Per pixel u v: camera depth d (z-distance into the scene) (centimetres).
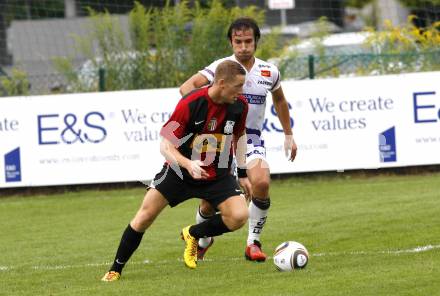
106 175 4069
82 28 5931
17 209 3791
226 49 4481
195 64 4444
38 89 4528
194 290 1952
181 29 4500
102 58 4503
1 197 4206
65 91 4503
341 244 2564
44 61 5812
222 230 2134
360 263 2203
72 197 4072
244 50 2281
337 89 4003
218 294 1892
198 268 2267
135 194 4034
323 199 3547
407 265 2125
